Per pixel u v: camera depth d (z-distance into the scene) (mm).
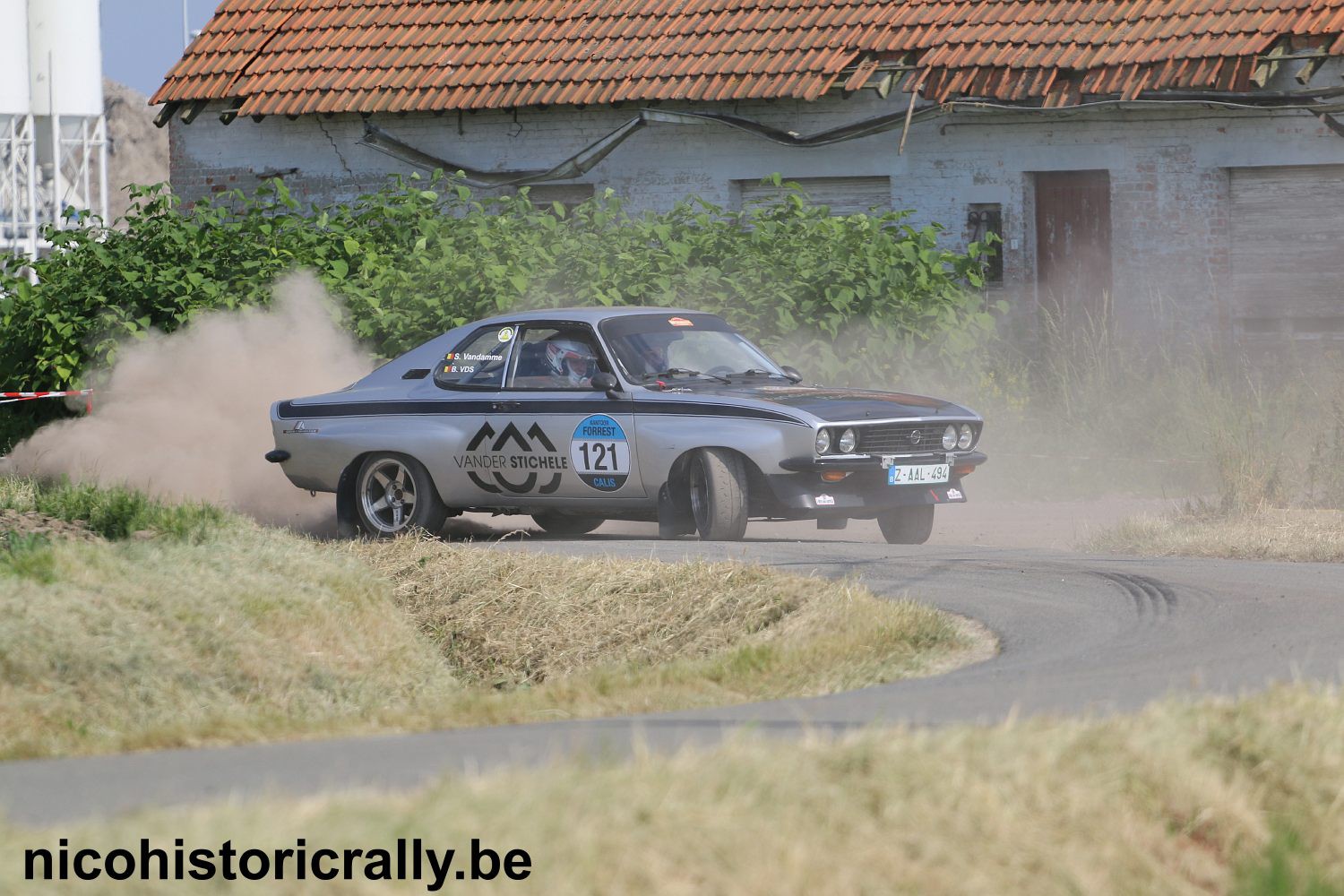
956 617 34219
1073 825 18781
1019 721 22172
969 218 81312
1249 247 76375
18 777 20984
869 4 84938
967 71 79125
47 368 69812
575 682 29641
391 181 92562
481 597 39188
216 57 95500
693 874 16438
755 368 49969
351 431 50219
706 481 45125
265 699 31844
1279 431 59344
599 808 17359
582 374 47844
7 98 136500
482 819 17047
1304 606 33906
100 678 29969
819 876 16766
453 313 65062
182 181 96562
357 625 37094
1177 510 51312
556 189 90188
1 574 33562
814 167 83938
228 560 38438
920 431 46312
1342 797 20375
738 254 66188
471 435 48500
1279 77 74750
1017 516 56250
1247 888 18469
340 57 93375
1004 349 74688
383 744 23156
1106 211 79250
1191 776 20062
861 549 42781
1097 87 76062
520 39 90750
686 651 35250
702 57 85438
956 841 17953
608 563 39469
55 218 138500
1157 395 66562
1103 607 34594
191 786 20109
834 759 19391
